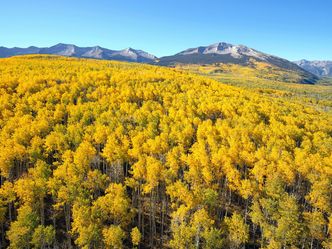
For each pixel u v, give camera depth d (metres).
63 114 90.75
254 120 96.75
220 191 71.81
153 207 66.81
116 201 54.00
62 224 64.12
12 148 66.75
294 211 57.22
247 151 73.50
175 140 79.31
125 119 90.38
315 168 68.94
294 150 79.38
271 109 112.56
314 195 62.69
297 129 92.12
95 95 106.06
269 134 86.50
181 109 97.00
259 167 66.69
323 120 112.75
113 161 71.44
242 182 62.56
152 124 85.44
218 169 68.12
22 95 104.44
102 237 54.50
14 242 48.91
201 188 62.59
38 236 49.62
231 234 55.22
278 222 56.00
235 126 90.00
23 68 143.12
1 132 74.38
